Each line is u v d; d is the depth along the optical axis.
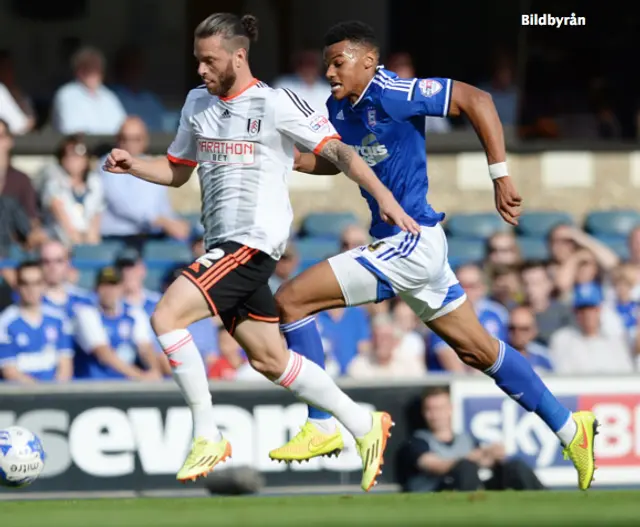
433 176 44.09
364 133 18.92
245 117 18.14
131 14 49.34
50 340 29.86
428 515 17.86
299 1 49.31
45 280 30.39
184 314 18.00
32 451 20.25
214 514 18.31
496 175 18.47
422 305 19.31
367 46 18.70
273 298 18.77
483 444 26.86
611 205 46.16
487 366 19.75
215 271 18.06
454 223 42.16
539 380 19.92
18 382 27.20
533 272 33.38
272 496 24.62
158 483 26.36
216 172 18.38
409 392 26.75
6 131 36.03
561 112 52.09
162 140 41.44
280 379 18.91
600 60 52.53
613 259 37.22
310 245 38.06
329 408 19.11
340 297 19.09
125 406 26.36
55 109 41.34
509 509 18.61
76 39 49.25
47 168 37.75
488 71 50.12
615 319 34.34
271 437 26.56
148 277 34.81
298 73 43.16
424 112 18.55
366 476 19.28
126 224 37.16
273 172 18.27
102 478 26.23
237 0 49.31
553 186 45.97
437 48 50.22
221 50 17.92
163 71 49.78
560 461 27.08
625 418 27.36
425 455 26.58
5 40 48.88
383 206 17.55
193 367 18.09
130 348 30.38
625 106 52.56
